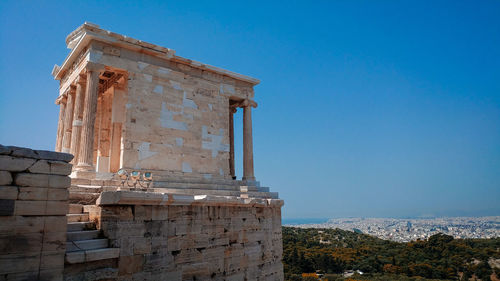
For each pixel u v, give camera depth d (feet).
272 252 80.18
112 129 86.07
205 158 89.30
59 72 96.84
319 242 453.58
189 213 58.54
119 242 46.83
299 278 272.51
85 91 81.92
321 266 318.04
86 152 71.87
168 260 53.16
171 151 83.15
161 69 85.35
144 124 79.97
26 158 38.14
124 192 46.85
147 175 70.90
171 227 54.65
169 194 53.78
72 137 78.64
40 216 38.34
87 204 55.88
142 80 81.71
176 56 86.89
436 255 355.36
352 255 358.84
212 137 91.97
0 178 36.09
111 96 98.27
